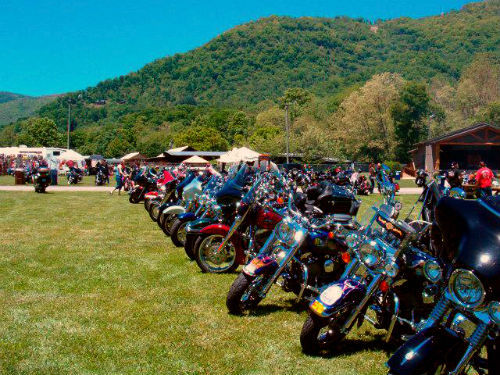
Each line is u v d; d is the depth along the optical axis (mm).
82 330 5105
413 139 71812
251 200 6688
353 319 4516
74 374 4129
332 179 8867
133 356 4516
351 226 5414
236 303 5555
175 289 6633
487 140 52969
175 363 4387
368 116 72625
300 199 6664
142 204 18531
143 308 5852
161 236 10906
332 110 115625
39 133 124562
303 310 5926
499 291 2902
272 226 6723
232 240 7293
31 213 15141
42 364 4289
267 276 5613
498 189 20578
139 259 8445
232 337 5016
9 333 4969
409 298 4602
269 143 66375
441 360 3160
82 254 8852
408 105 71312
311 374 4238
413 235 4371
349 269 4758
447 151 57719
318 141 65188
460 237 3197
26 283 6840
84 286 6746
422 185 5383
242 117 127375
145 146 121500
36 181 23828
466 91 80000
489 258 2951
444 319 3291
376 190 29688
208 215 8047
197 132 103500
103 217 14297
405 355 3186
